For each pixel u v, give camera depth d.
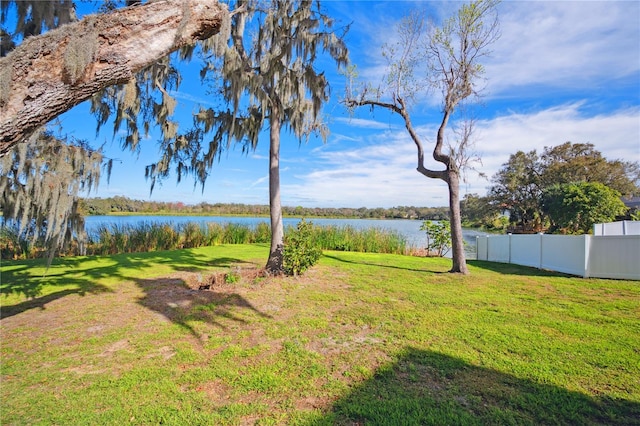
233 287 6.28
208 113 7.36
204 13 2.13
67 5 2.05
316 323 4.26
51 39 1.71
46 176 4.57
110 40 1.86
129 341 3.71
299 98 7.07
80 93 1.86
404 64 9.27
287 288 6.23
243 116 7.60
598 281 7.14
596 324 4.17
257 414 2.33
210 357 3.29
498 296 5.70
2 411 2.36
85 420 2.25
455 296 5.70
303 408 2.40
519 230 37.06
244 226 16.42
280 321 4.36
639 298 5.57
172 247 13.51
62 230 4.91
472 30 8.34
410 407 2.37
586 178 32.53
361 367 3.03
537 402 2.41
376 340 3.70
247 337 3.82
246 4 6.13
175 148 7.68
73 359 3.25
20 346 3.57
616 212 25.06
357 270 8.43
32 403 2.46
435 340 3.66
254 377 2.86
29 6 2.07
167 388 2.69
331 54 7.00
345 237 14.48
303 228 7.82
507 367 2.98
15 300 5.39
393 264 9.83
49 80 1.73
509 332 3.88
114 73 1.91
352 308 4.94
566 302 5.28
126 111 6.54
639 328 3.99
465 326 4.11
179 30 2.06
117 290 6.05
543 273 8.48
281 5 6.18
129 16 1.91
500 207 37.44
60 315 4.64
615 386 2.64
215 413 2.33
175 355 3.33
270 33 6.31
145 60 1.98
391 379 2.80
